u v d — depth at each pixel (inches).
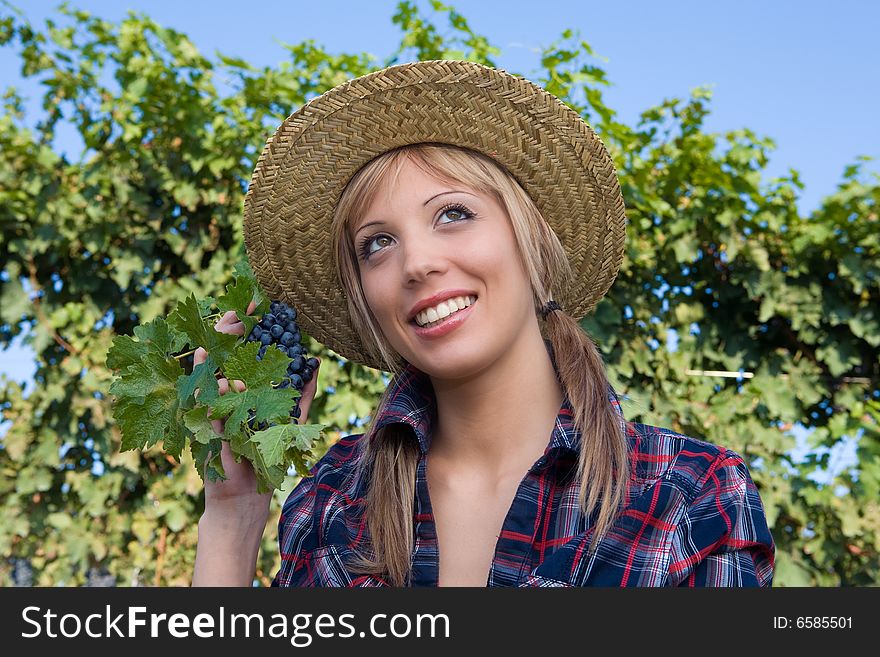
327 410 118.6
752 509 50.3
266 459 44.2
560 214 63.4
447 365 51.2
